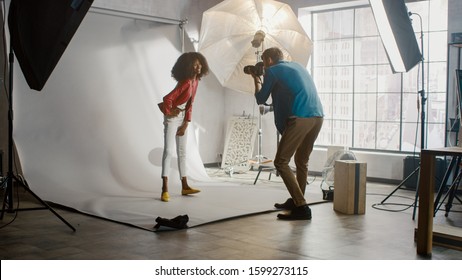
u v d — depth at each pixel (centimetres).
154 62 761
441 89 747
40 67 443
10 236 433
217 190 655
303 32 669
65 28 427
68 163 652
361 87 823
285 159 505
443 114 748
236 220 500
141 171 694
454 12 682
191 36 863
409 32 548
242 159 876
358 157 784
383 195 650
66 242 416
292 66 514
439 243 404
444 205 595
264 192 645
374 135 814
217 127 925
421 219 390
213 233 449
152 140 727
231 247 406
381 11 541
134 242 418
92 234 442
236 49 688
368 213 538
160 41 773
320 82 865
